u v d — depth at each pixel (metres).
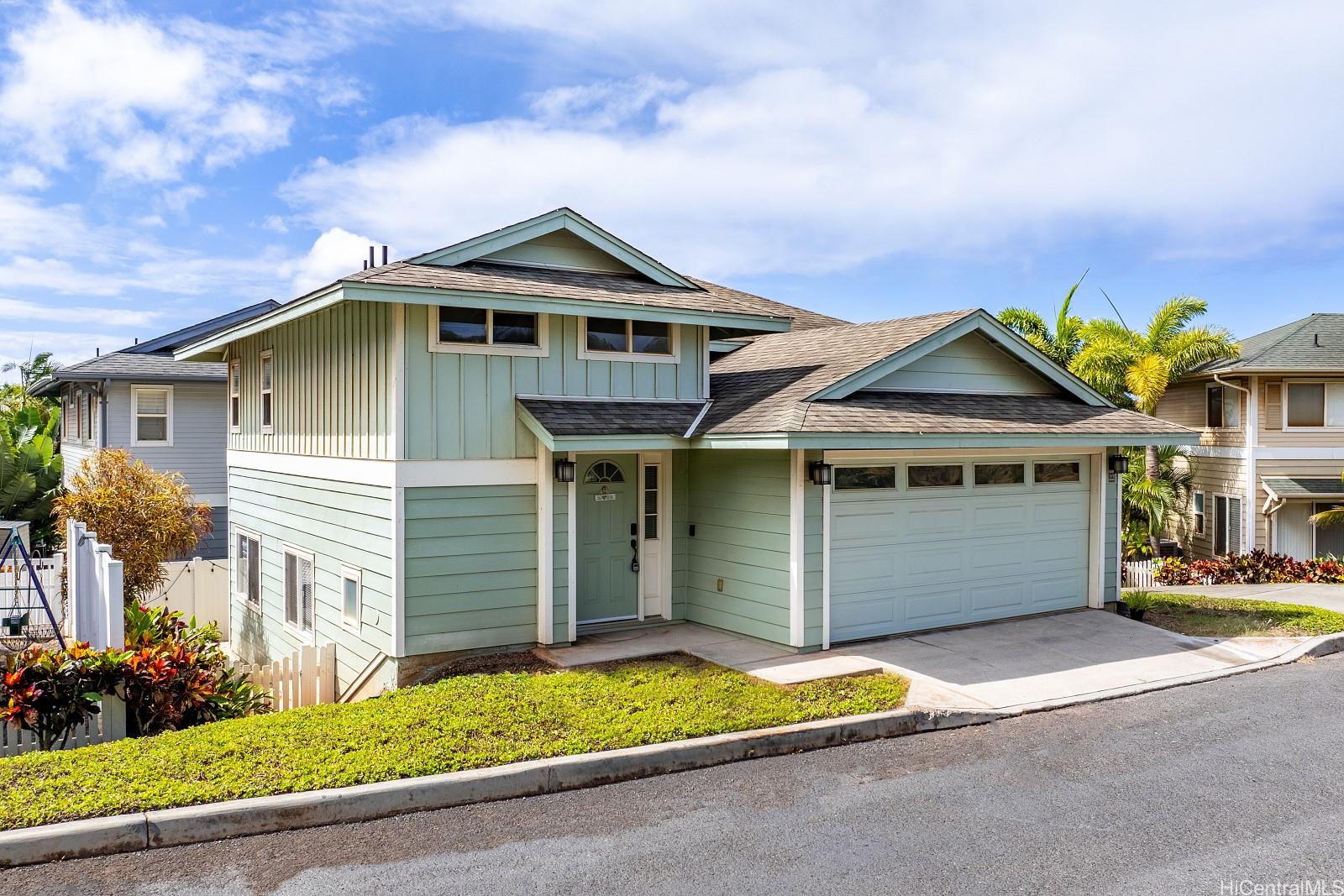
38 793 5.93
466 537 10.48
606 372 11.47
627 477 12.07
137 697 7.84
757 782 6.86
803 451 10.53
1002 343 12.45
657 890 5.16
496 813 6.24
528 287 10.66
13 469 23.84
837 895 5.12
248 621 15.37
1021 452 12.58
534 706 8.03
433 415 10.30
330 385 11.93
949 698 8.76
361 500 10.95
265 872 5.33
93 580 9.43
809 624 10.59
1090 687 9.33
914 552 11.59
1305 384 21.59
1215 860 5.57
